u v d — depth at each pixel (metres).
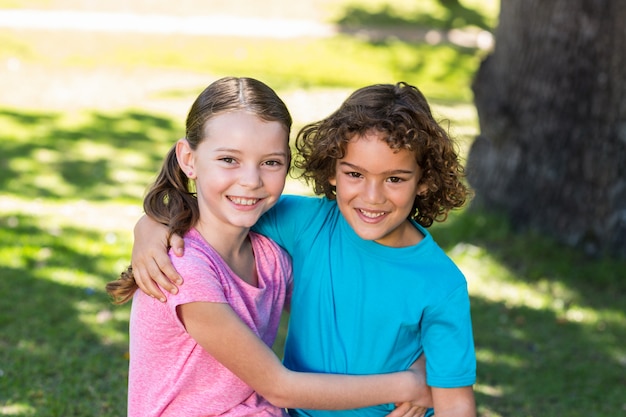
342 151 2.18
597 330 5.37
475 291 5.82
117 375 4.30
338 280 2.34
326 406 2.22
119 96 11.84
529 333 5.26
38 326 4.79
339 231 2.38
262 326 2.33
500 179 6.74
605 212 6.34
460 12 19.97
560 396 4.47
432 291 2.26
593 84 6.25
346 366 2.31
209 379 2.25
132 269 2.31
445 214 2.47
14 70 12.63
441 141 2.22
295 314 2.41
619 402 4.45
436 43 17.36
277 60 15.20
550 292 5.88
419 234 2.36
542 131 6.48
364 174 2.17
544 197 6.54
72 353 4.50
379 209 2.19
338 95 13.01
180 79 13.23
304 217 2.45
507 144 6.68
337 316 2.33
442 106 12.44
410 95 2.23
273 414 2.32
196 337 2.16
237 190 2.17
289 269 2.44
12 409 3.85
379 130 2.11
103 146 9.26
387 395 2.25
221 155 2.17
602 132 6.28
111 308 5.11
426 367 2.27
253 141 2.16
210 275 2.16
